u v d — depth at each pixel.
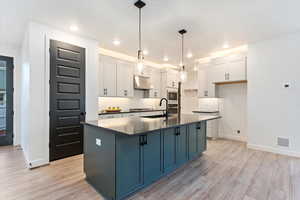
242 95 4.75
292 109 3.36
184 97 6.76
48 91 2.97
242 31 3.21
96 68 3.71
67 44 3.23
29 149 2.76
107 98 4.90
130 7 2.35
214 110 5.17
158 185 2.27
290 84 3.38
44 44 2.92
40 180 2.38
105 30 3.15
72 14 2.56
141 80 5.45
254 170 2.72
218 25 2.94
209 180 2.40
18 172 2.62
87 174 2.37
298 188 2.17
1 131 4.02
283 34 3.39
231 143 4.46
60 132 3.13
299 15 2.58
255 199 1.94
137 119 2.82
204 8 2.37
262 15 2.58
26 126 3.05
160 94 6.21
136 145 2.09
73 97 3.31
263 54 3.71
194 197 1.99
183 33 3.28
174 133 2.73
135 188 2.08
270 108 3.63
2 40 3.71
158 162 2.42
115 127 1.95
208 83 5.05
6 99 4.05
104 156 2.00
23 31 3.22
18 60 4.18
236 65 4.39
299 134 3.29
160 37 3.52
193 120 2.68
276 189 2.15
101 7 2.36
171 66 6.62
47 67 2.96
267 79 3.67
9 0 2.18
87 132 2.38
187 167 2.86
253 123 3.88
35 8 2.38
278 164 2.96
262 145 3.76
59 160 3.11
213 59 4.91
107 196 1.95
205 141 3.65
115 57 4.80
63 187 2.20
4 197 1.96
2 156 3.33
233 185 2.26
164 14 2.55
